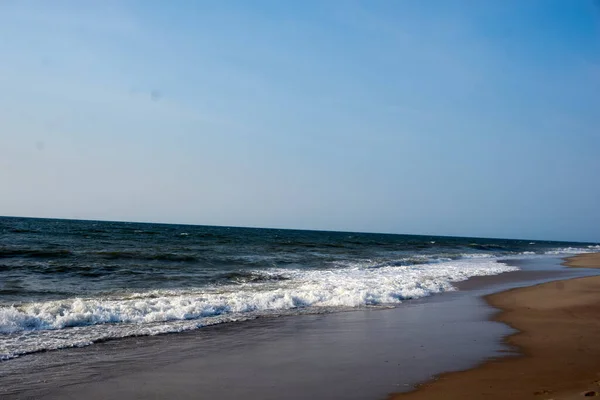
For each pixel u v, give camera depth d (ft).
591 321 37.29
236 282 57.21
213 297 43.11
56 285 51.08
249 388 20.63
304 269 75.56
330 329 33.68
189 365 24.20
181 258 82.79
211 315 38.19
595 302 47.01
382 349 27.81
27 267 63.10
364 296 47.24
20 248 88.33
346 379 21.89
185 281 56.85
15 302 40.52
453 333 32.53
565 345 28.84
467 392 19.65
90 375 22.35
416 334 32.17
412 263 97.66
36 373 22.53
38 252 78.23
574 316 39.58
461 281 67.21
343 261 93.45
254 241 158.30
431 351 27.32
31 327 31.37
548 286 60.90
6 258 73.00
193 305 38.70
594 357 25.86
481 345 28.86
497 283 66.85
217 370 23.35
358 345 28.78
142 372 22.90
